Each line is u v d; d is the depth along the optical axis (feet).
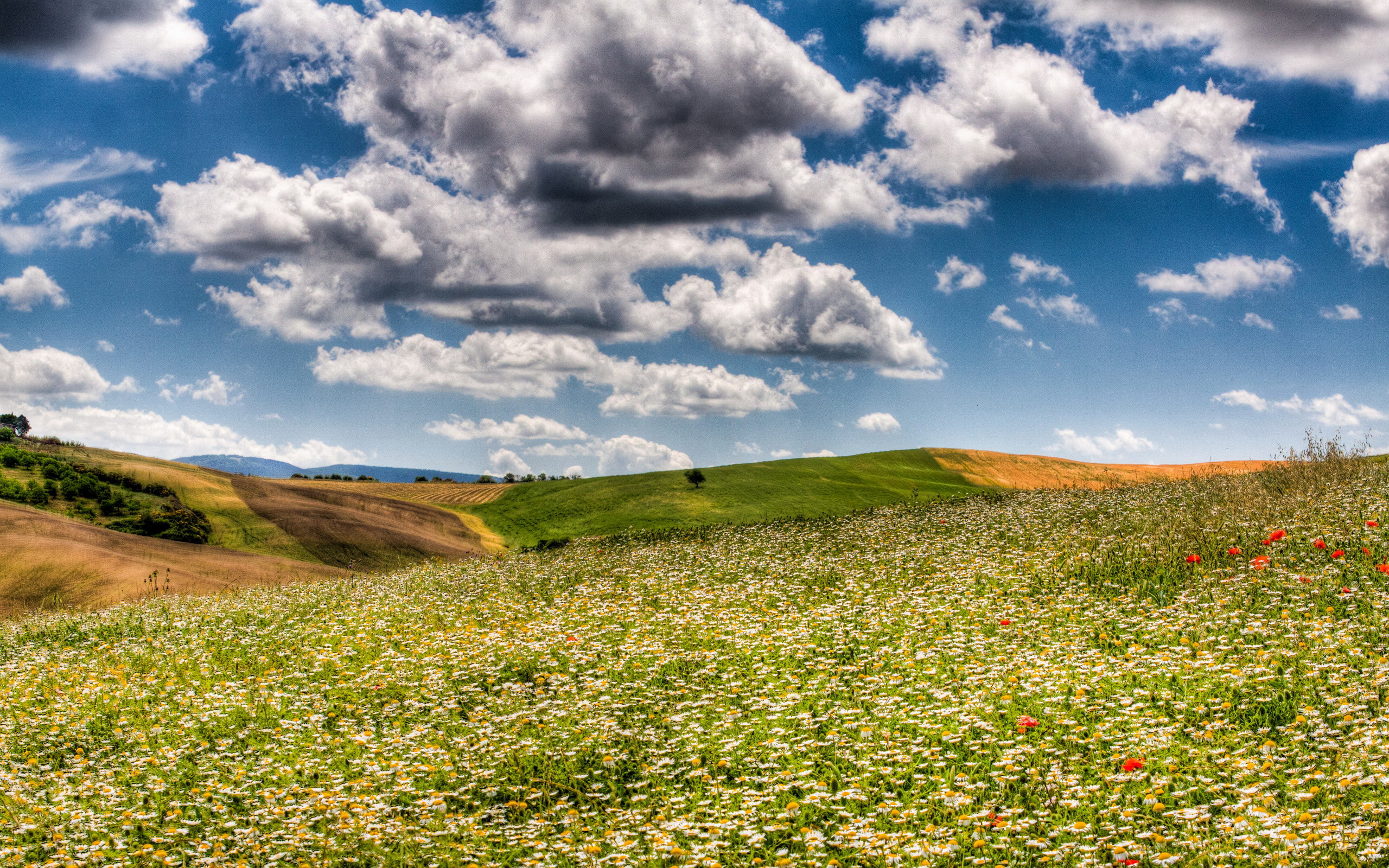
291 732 37.14
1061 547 60.08
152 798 31.65
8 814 29.60
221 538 176.14
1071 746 28.63
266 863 26.07
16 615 98.58
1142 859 21.36
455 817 28.25
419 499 257.75
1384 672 29.17
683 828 25.68
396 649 50.49
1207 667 33.40
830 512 178.70
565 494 240.73
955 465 261.85
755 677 39.01
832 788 28.32
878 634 43.91
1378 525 49.34
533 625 52.26
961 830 24.43
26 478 193.47
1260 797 23.48
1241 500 66.44
